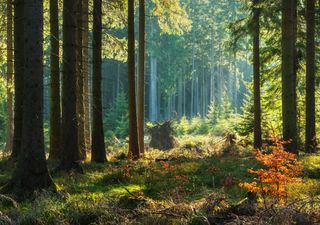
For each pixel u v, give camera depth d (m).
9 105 28.89
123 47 24.89
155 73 82.81
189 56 86.94
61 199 9.66
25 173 10.80
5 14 24.92
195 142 34.06
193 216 7.38
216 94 91.44
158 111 86.69
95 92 18.58
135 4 27.14
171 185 11.90
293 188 10.91
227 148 25.14
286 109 16.39
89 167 16.06
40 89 10.96
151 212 7.79
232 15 83.00
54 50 19.73
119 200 8.98
